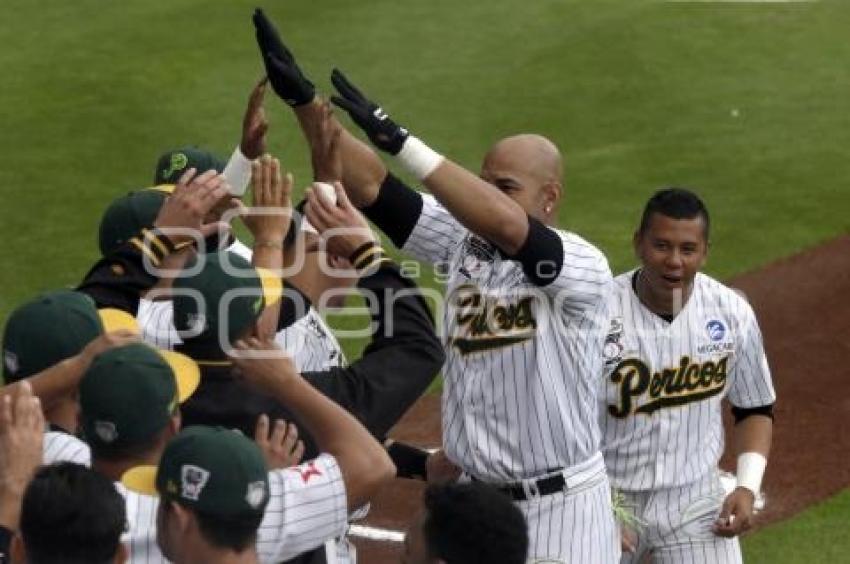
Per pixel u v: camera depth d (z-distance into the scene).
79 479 15.82
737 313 26.53
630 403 26.19
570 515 23.77
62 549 15.56
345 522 18.52
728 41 60.16
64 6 64.50
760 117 54.38
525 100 56.12
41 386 18.03
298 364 21.66
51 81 57.62
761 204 48.62
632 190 49.62
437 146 53.25
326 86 57.53
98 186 50.56
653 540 26.91
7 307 43.47
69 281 44.97
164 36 61.25
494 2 64.19
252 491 16.14
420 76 58.22
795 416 37.84
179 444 16.23
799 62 58.47
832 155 51.62
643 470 26.50
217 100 56.16
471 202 20.42
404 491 35.19
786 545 32.56
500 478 23.75
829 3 63.78
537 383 23.31
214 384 19.08
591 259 22.11
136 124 54.53
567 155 52.16
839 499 34.34
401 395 20.06
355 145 23.11
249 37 61.25
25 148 52.94
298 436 19.38
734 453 35.78
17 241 47.22
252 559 16.44
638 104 55.59
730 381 27.12
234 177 22.61
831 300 43.19
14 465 17.14
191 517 16.09
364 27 62.25
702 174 50.56
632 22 61.81
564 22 62.12
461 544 16.84
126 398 17.09
